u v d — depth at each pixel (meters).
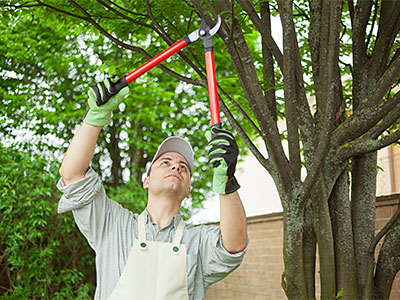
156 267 2.12
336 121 2.68
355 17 2.85
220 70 7.68
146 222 2.23
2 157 6.62
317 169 2.33
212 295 6.31
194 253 2.18
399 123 3.66
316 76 2.75
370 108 2.48
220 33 2.42
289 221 2.43
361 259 2.61
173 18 3.54
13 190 6.14
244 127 8.40
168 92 8.70
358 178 2.72
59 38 8.35
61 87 8.75
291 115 2.40
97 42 7.67
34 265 6.15
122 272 2.12
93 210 2.19
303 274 2.46
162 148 2.35
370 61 2.80
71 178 2.13
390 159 6.57
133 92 8.72
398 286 3.80
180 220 2.25
